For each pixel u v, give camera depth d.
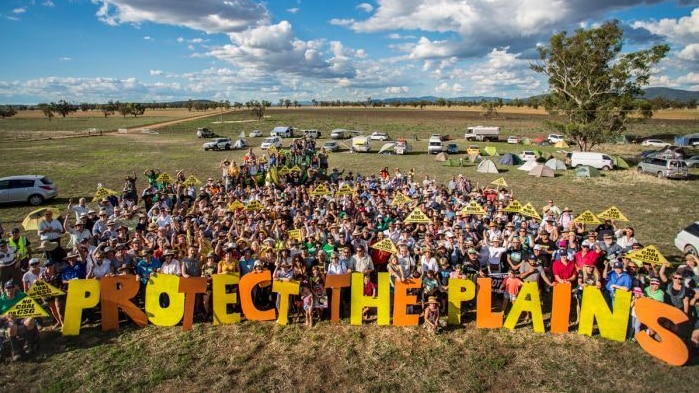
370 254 12.23
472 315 10.14
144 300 10.35
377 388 7.46
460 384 7.57
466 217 13.98
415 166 37.75
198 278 9.41
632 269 9.45
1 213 19.86
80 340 8.95
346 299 10.85
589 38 42.72
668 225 18.38
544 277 10.13
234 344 8.85
